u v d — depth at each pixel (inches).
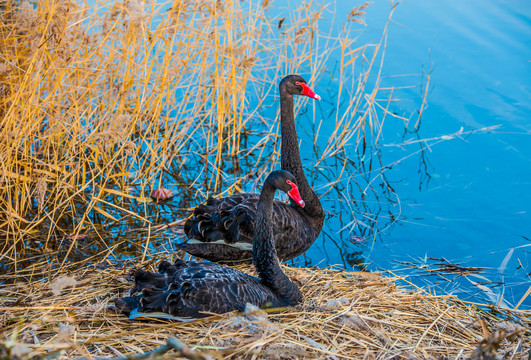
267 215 177.6
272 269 179.3
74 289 195.2
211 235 198.7
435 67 355.6
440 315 183.3
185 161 305.3
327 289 200.1
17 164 253.8
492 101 327.6
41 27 230.7
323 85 363.3
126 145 247.3
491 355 148.8
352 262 231.0
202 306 163.0
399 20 401.4
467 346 169.8
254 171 297.1
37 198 221.5
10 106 239.3
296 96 346.0
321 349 160.1
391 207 263.4
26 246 232.1
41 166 268.7
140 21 253.1
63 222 249.9
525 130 303.7
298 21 322.0
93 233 243.9
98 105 283.6
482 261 228.1
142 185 272.7
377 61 363.6
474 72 349.1
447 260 229.8
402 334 172.6
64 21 231.5
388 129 321.1
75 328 167.5
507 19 406.6
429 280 217.9
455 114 321.7
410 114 327.3
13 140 239.0
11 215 227.1
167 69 273.7
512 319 193.9
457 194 267.1
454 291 211.2
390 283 202.8
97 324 171.2
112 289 194.4
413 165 291.0
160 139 313.9
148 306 158.9
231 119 315.6
